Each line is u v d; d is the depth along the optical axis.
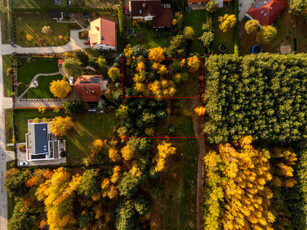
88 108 61.31
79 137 62.50
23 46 61.41
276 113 58.19
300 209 60.38
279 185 60.75
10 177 57.91
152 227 64.19
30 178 57.84
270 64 55.94
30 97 61.47
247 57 56.75
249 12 61.50
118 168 59.53
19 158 61.72
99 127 62.66
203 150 65.62
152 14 58.69
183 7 62.19
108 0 61.97
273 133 58.00
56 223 54.03
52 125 57.91
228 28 60.53
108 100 60.66
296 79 56.31
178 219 66.19
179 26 61.12
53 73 61.81
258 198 56.56
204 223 61.97
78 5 61.84
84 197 61.81
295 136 57.41
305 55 58.00
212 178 57.56
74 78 61.50
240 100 56.12
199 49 62.94
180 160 65.56
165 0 61.66
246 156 55.06
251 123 57.38
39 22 61.31
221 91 55.88
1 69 61.06
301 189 59.84
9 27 61.16
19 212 57.31
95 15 61.75
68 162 62.41
